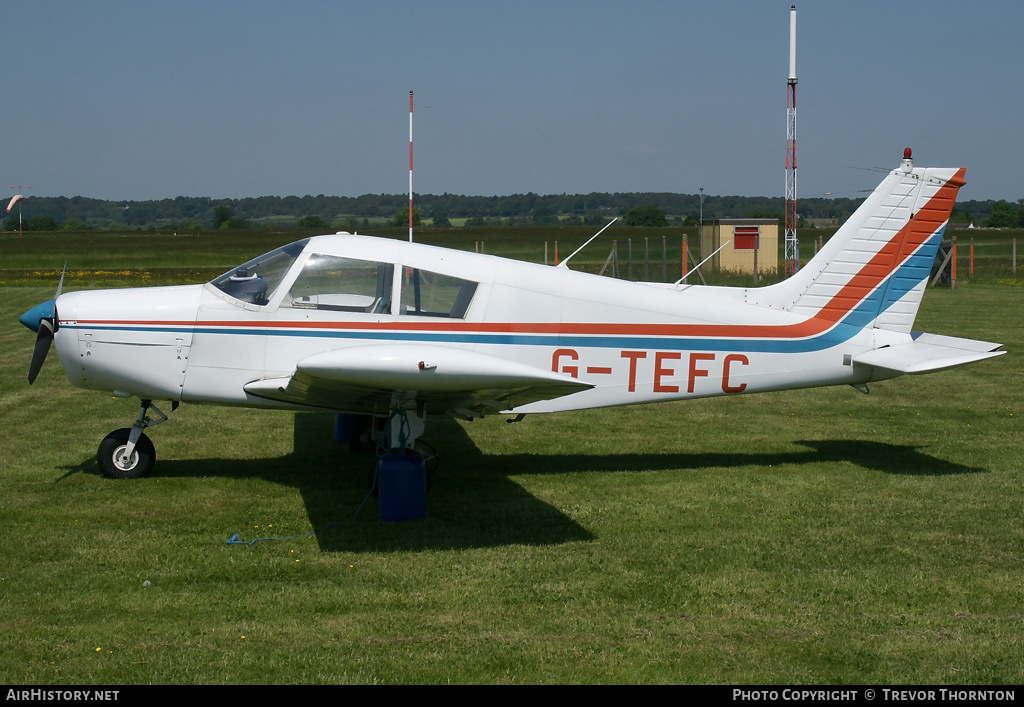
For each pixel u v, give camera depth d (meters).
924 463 6.84
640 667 3.58
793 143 22.33
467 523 5.38
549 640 3.80
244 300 6.07
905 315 6.67
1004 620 4.05
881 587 4.41
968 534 5.18
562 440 7.67
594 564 4.68
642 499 5.91
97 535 5.02
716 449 7.37
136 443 6.20
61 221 129.25
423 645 3.72
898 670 3.59
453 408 5.94
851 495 5.98
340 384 5.06
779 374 6.58
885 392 9.84
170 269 32.41
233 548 4.86
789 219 23.50
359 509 5.52
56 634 3.76
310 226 87.25
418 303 6.10
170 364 6.06
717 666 3.60
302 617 3.98
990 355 6.32
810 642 3.82
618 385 6.40
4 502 5.63
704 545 4.99
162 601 4.12
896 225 6.61
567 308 6.25
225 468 6.58
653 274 24.80
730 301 6.57
